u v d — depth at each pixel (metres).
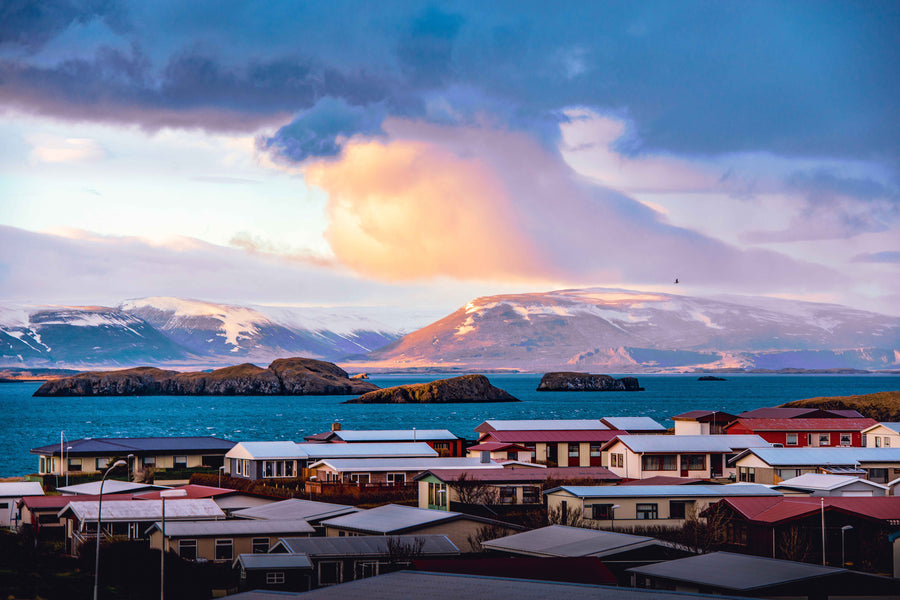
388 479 105.62
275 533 69.31
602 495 73.31
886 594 47.50
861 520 66.94
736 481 102.88
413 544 63.62
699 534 66.62
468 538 69.19
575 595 31.44
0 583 59.19
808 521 66.38
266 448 118.88
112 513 75.62
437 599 31.41
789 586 46.78
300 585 59.78
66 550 77.06
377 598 32.09
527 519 76.88
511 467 104.50
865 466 99.12
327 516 75.25
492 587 33.09
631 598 31.11
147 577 61.69
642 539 59.97
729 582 47.16
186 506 78.94
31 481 111.69
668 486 77.56
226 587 61.75
